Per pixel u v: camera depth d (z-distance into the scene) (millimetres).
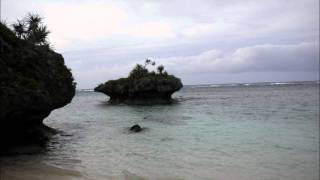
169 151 22516
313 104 65562
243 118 43719
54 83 24062
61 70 26156
